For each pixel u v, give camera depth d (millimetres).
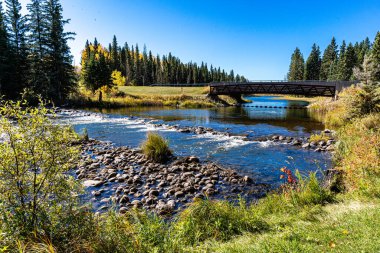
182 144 14055
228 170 9344
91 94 48250
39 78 35000
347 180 6469
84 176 8570
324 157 11133
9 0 36094
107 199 6711
